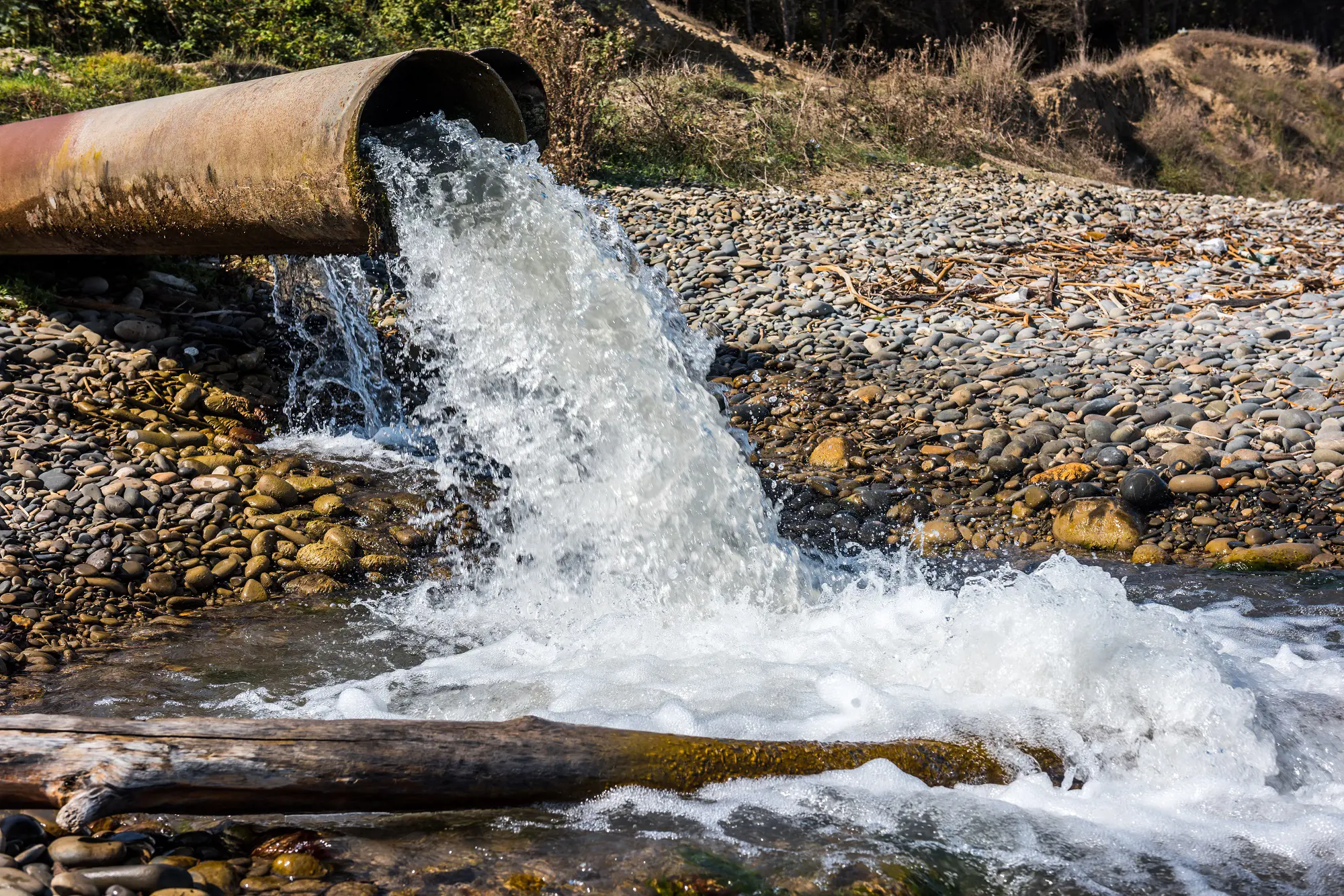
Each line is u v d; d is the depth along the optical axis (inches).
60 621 157.6
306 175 174.4
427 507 204.4
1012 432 253.1
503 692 135.0
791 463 244.1
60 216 221.6
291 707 132.0
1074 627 129.1
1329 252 432.8
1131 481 216.8
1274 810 107.3
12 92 339.0
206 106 196.7
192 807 92.7
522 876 91.9
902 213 469.4
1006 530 213.6
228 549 181.8
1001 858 97.7
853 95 625.0
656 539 173.8
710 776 106.7
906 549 205.2
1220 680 120.7
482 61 191.3
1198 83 995.9
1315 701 129.3
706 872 92.4
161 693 136.2
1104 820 105.3
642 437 177.2
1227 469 225.6
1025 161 642.2
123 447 203.3
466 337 185.5
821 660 143.8
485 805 100.6
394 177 175.0
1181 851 100.0
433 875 92.0
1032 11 977.5
